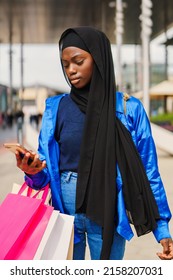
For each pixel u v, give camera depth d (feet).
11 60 138.41
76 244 6.23
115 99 5.78
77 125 5.88
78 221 5.97
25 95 179.22
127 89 98.43
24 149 5.35
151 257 11.75
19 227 5.18
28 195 5.73
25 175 5.65
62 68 6.01
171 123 65.57
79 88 5.87
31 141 45.47
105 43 5.77
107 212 5.48
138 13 81.51
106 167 5.56
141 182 5.69
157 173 5.99
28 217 5.20
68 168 5.90
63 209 5.98
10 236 5.16
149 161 5.99
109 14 83.30
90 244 6.07
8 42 123.75
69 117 5.95
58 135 6.09
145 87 44.34
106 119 5.68
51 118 6.10
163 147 38.52
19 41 121.60
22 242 5.19
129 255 11.89
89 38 5.65
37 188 5.75
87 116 5.70
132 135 5.92
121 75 61.16
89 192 5.67
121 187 5.64
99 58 5.66
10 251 5.09
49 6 77.10
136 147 5.86
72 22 92.63
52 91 165.17
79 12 82.33
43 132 6.09
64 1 73.10
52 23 94.02
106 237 5.47
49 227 5.22
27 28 101.04
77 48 5.66
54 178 5.92
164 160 35.78
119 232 5.59
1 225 5.28
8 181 23.77
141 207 5.60
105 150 5.64
